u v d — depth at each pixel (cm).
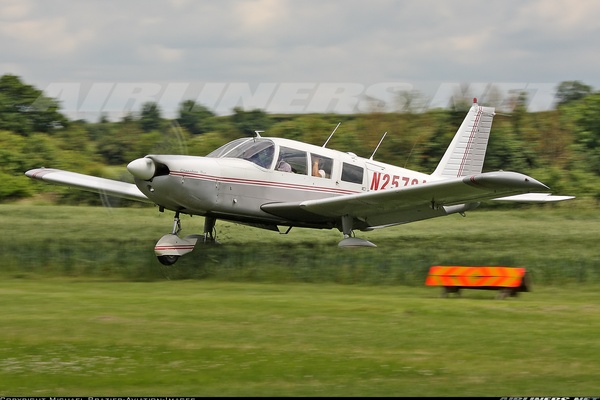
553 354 1997
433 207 3809
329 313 2500
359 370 1875
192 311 2528
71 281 3359
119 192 4131
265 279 3494
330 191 4069
